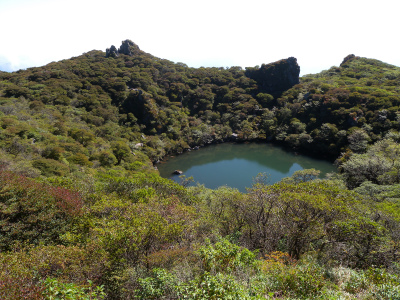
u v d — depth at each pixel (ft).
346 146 195.00
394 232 36.35
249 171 185.47
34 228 34.53
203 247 27.53
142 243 29.50
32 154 118.11
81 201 42.42
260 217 42.39
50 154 124.26
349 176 125.18
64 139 152.25
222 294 18.25
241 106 306.35
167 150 231.30
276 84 341.41
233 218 50.26
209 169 191.93
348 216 35.78
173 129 252.21
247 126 280.51
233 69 398.62
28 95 215.10
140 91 252.83
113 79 280.51
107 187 58.34
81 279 23.48
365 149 174.81
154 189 58.13
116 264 26.43
